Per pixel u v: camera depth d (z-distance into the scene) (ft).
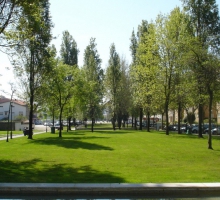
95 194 32.32
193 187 32.81
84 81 137.69
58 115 164.86
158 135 129.59
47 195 32.55
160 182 35.60
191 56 76.54
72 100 138.82
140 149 73.05
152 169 45.09
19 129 211.61
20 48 62.64
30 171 43.45
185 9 119.55
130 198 32.07
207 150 71.51
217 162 52.80
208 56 75.36
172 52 127.03
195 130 180.34
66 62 210.18
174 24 128.77
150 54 133.39
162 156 60.23
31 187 32.68
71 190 32.42
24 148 77.05
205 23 117.08
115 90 191.21
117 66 191.62
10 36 58.39
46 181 36.40
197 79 76.28
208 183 34.37
